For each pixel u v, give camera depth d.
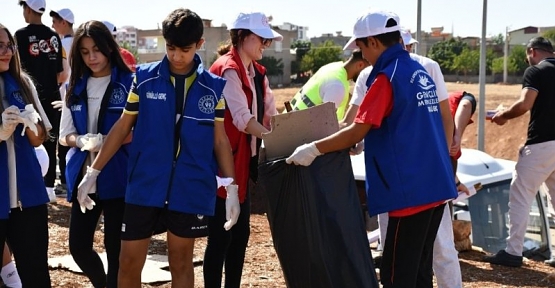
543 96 7.66
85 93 5.43
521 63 70.56
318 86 6.23
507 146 27.20
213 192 4.86
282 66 69.56
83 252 5.53
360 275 5.05
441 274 6.10
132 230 4.84
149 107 4.78
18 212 4.99
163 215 4.88
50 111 9.24
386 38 4.98
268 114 5.97
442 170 4.95
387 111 4.91
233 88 5.53
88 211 5.47
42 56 9.13
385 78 4.86
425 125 4.93
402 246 5.01
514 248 7.75
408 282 5.04
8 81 4.99
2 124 4.76
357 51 6.23
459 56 73.50
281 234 5.14
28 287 5.03
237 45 5.71
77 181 5.41
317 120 5.22
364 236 5.12
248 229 5.81
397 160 4.89
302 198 5.04
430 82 5.04
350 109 5.98
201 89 4.82
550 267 7.81
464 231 8.14
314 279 5.09
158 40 67.94
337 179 5.04
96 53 5.34
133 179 4.82
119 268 4.95
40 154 6.72
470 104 6.51
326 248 5.03
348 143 4.91
